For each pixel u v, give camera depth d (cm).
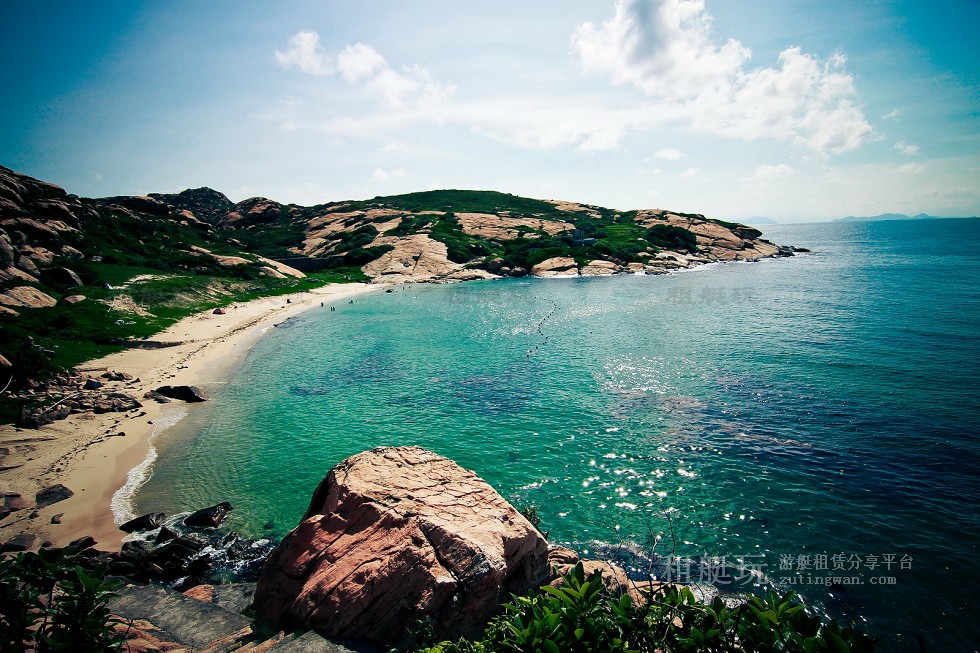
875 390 2711
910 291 5975
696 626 532
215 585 1412
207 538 1678
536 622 538
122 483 2034
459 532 990
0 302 3981
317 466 2172
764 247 13125
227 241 11775
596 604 575
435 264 10731
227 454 2291
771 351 3597
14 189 6675
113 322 4369
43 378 3005
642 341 4131
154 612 1062
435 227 13412
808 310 5094
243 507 1870
